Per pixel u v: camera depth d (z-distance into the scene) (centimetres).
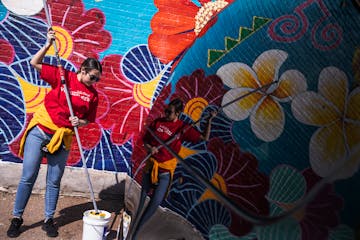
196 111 386
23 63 521
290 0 364
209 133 382
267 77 375
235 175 378
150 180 389
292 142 377
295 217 363
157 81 548
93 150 548
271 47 372
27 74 524
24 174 454
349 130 367
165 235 375
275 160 378
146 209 386
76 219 509
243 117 379
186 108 388
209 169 379
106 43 535
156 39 543
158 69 546
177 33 545
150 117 400
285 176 375
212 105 383
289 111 376
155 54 544
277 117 377
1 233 458
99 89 539
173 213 376
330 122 371
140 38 540
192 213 371
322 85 370
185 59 389
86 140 544
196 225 368
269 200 374
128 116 549
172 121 389
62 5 520
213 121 383
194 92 388
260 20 371
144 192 392
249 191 375
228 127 381
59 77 445
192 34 546
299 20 366
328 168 370
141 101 548
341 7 357
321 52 366
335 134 371
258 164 378
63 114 448
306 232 361
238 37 376
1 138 527
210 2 545
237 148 380
